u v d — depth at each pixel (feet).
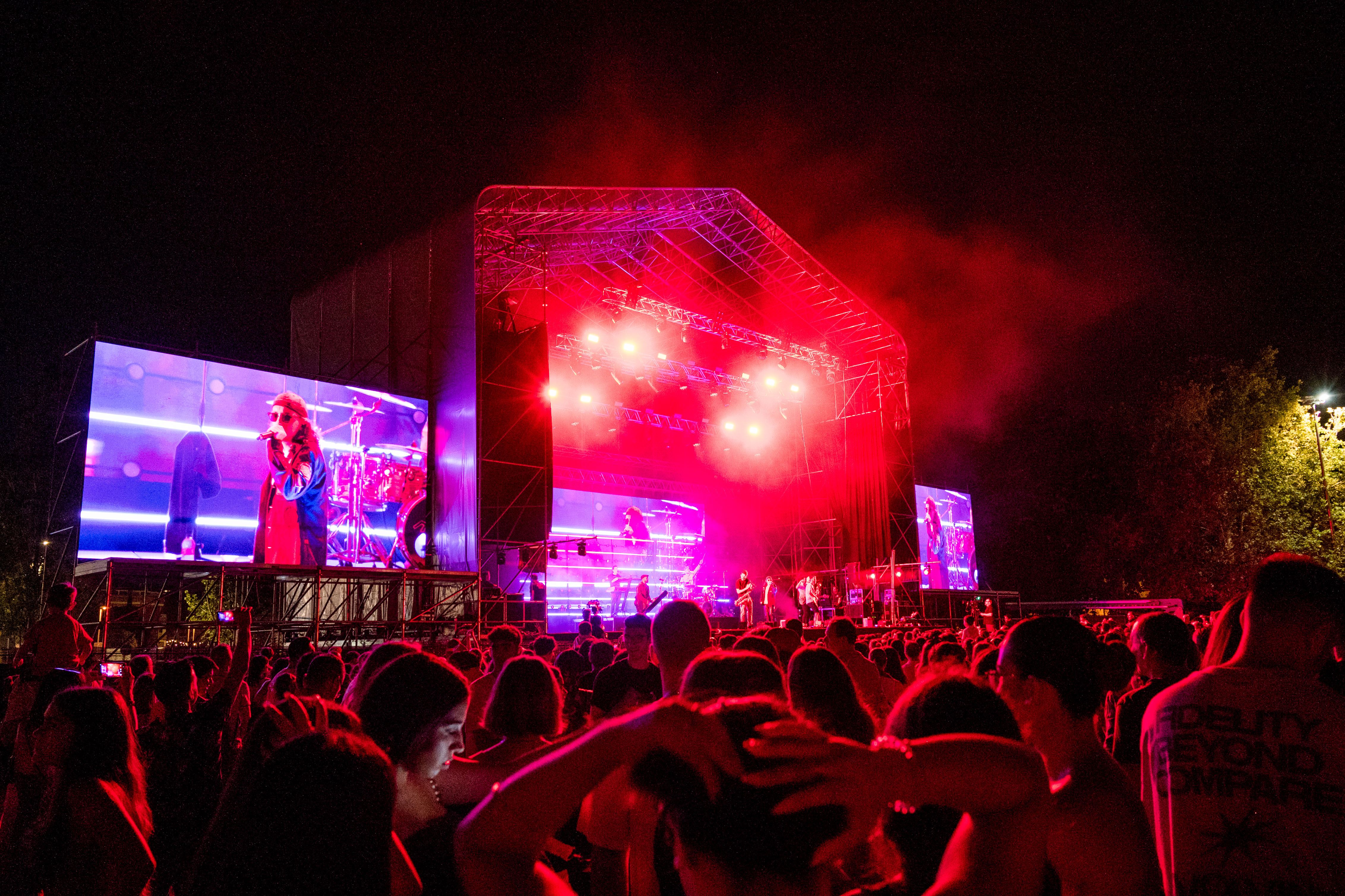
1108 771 7.06
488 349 61.26
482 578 57.72
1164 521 102.83
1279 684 7.46
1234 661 8.05
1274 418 106.93
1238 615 9.53
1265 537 103.45
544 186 59.21
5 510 91.30
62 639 25.13
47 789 10.03
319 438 57.36
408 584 54.24
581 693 20.67
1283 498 104.83
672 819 4.31
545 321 63.26
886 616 79.00
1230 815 7.18
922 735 5.16
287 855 4.73
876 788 3.95
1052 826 5.49
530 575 63.05
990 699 5.21
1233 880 7.06
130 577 52.65
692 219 70.28
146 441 51.39
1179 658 12.91
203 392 53.83
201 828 16.94
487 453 59.72
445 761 7.67
